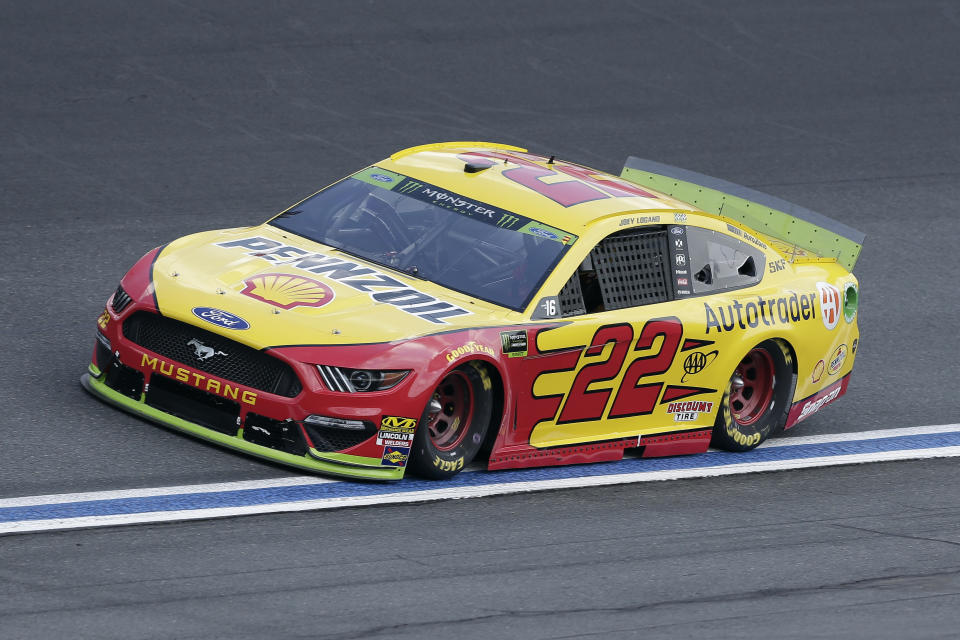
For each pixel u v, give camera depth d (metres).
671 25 65.12
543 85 57.03
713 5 68.31
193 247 28.19
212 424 25.59
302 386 24.48
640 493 26.98
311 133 49.81
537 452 27.34
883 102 60.00
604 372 27.88
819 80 61.59
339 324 25.19
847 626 21.25
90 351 31.11
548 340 26.75
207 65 54.44
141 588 20.17
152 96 51.22
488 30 61.56
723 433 30.25
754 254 31.38
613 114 55.06
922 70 64.19
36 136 46.81
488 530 23.89
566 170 31.12
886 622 21.52
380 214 29.34
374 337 24.95
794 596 22.38
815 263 33.00
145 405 26.53
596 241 28.22
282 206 43.62
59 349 31.02
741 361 30.66
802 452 30.83
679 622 20.88
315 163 47.25
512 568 22.36
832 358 32.53
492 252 27.98
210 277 26.70
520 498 25.70
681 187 35.38
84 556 21.08
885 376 36.31
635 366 28.33
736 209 34.78
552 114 54.31
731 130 55.06
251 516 23.16
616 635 20.17
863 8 70.56
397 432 24.84
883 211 49.03
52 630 18.59
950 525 26.61
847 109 58.78
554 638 19.84
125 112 49.66
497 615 20.45
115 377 27.12
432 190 29.72
